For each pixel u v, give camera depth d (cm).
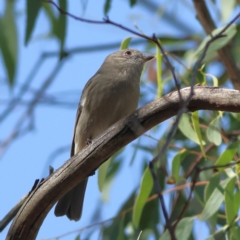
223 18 1106
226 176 1030
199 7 1107
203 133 1102
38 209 726
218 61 1311
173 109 695
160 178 1114
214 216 940
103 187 1100
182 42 1276
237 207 900
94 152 716
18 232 733
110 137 712
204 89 683
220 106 676
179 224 948
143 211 1113
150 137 1015
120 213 1075
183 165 1116
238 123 1126
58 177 723
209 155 1106
